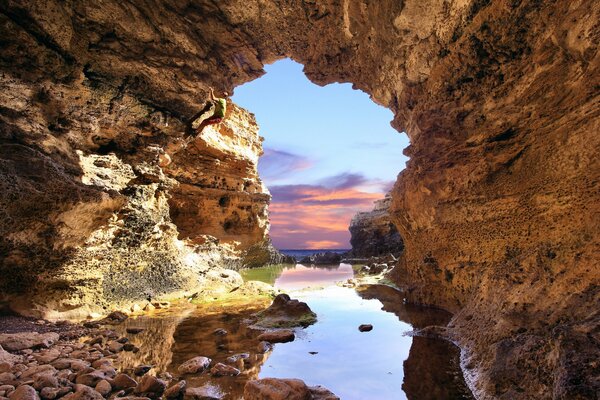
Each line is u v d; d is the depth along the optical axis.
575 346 2.91
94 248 8.41
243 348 5.73
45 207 7.16
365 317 7.92
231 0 9.81
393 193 10.95
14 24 7.32
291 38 11.04
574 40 4.64
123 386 4.09
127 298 9.27
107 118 9.77
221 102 9.39
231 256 21.20
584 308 3.64
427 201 8.71
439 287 8.55
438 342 5.85
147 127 10.90
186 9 9.88
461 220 7.49
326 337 6.34
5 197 6.58
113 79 9.48
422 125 9.11
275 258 28.02
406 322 7.31
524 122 6.09
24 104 7.84
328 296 11.13
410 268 10.41
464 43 7.09
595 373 2.62
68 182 7.74
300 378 4.42
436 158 8.41
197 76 10.81
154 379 3.93
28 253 7.08
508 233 6.11
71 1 8.10
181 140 12.13
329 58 11.60
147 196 10.64
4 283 6.88
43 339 5.53
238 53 11.45
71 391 3.89
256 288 12.16
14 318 6.70
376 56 10.30
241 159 22.58
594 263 3.94
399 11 7.93
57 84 8.34
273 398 3.55
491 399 3.55
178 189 18.73
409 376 4.45
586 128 4.60
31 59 7.76
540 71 5.55
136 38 9.40
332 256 30.73
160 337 6.41
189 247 14.80
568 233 4.64
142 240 10.03
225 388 4.12
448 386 4.11
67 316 7.50
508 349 3.95
